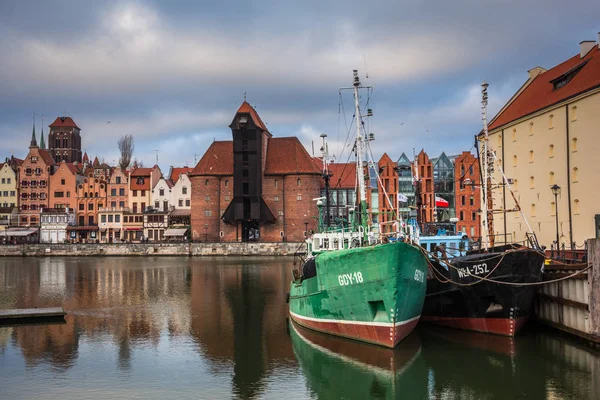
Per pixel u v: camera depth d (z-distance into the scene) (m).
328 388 23.16
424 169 103.94
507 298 28.80
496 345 28.66
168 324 36.28
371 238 33.34
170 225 127.75
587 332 26.73
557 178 49.62
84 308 43.06
